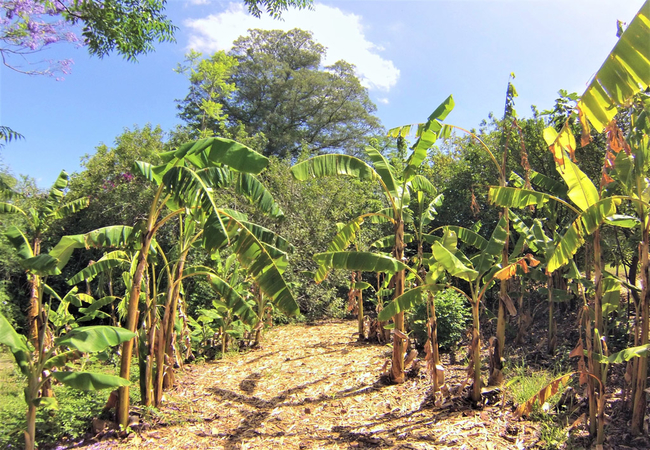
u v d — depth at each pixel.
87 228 11.15
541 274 6.89
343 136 30.05
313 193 13.20
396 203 6.44
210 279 5.34
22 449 4.09
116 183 11.34
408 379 6.30
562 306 8.16
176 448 4.43
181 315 6.98
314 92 27.88
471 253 11.24
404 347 6.26
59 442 4.44
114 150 11.78
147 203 11.08
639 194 3.88
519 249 6.02
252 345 8.96
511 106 5.89
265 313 9.37
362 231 12.88
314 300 11.94
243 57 27.44
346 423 4.98
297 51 29.72
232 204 11.62
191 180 4.01
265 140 15.02
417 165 5.89
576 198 3.90
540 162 8.05
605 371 4.02
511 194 4.66
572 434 4.09
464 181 10.49
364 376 6.61
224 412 5.46
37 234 5.11
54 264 4.05
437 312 7.37
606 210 3.49
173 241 10.52
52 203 5.31
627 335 5.83
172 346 6.30
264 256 4.33
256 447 4.47
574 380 5.36
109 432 4.66
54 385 6.02
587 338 3.96
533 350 6.97
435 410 5.10
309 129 29.05
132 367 7.21
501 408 4.90
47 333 5.64
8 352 6.50
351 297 9.16
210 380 6.77
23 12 6.36
